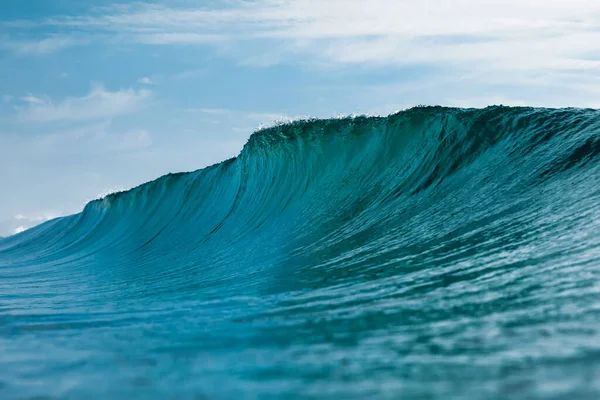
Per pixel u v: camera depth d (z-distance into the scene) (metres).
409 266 8.09
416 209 11.88
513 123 13.20
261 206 17.94
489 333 4.46
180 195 25.14
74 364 4.67
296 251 11.86
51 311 8.38
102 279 13.80
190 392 3.73
